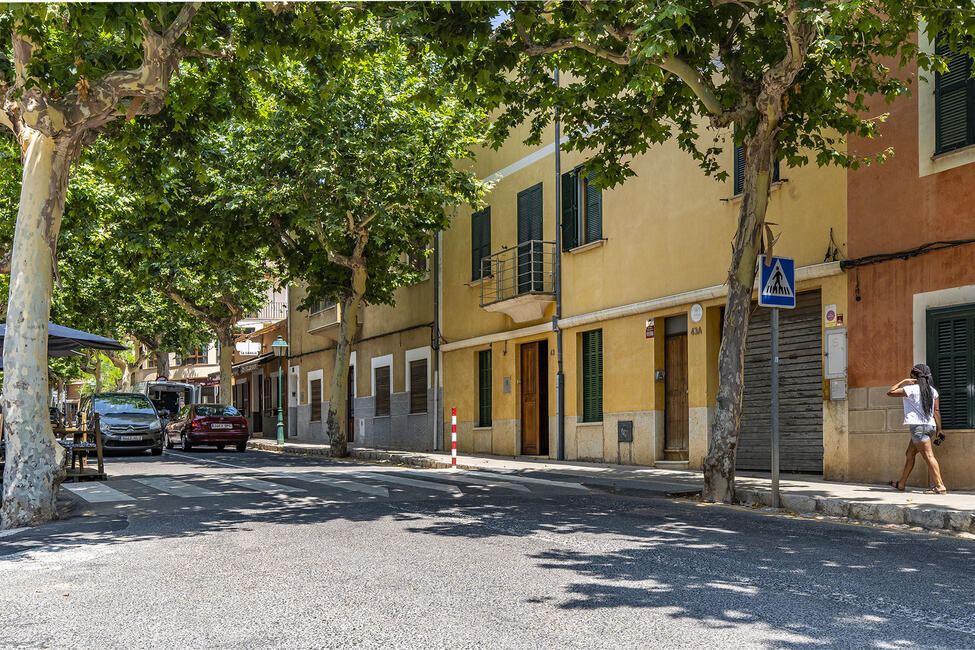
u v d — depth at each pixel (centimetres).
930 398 1085
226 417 2781
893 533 816
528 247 2136
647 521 862
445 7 893
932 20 966
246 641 434
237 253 2319
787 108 1067
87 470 1475
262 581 578
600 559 643
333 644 426
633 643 421
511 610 489
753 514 947
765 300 1018
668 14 823
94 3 832
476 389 2384
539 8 1027
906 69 1219
